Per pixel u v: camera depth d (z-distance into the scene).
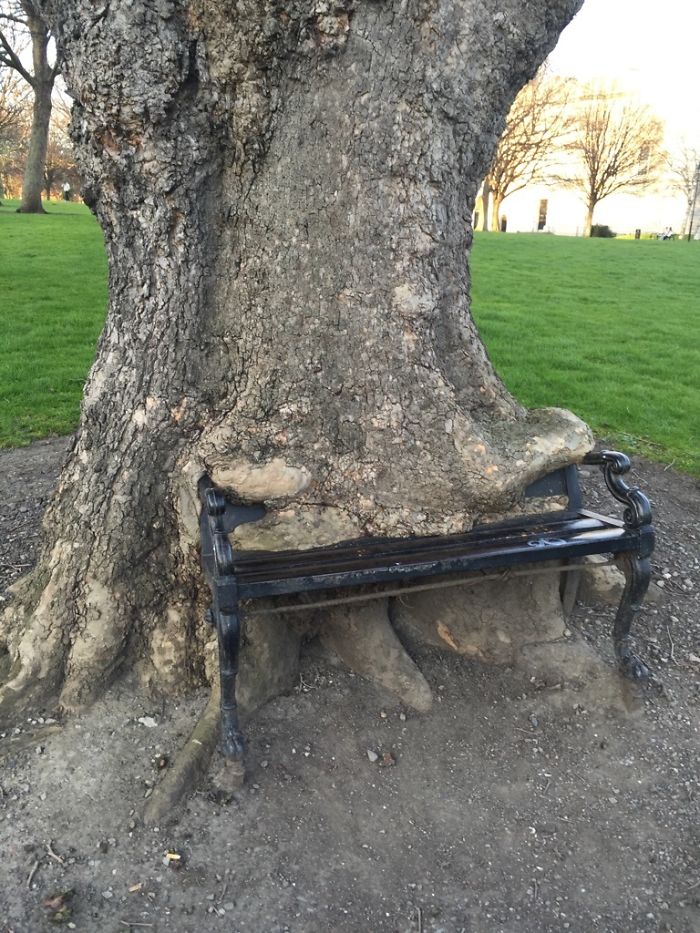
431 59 2.49
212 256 2.70
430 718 2.72
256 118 2.51
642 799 2.47
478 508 2.72
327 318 2.62
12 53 24.12
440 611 2.97
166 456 2.67
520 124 37.34
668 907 2.13
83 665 2.66
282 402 2.66
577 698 2.82
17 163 46.09
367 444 2.65
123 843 2.22
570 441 2.80
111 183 2.58
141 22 2.38
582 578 3.41
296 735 2.60
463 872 2.20
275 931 2.01
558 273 16.64
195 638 2.76
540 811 2.41
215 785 2.40
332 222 2.57
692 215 44.47
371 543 2.62
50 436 5.71
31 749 2.50
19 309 9.96
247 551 2.56
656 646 3.21
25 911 2.03
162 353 2.66
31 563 3.62
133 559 2.69
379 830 2.31
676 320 11.46
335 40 2.40
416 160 2.55
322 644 2.95
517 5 2.60
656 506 4.70
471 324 2.95
